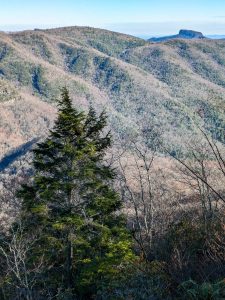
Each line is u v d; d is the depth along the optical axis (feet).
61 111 44.29
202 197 33.73
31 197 43.24
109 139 46.44
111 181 48.67
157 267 19.03
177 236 22.90
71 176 42.86
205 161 37.68
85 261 37.73
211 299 14.01
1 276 35.55
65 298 33.88
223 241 17.43
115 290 18.26
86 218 42.60
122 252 29.76
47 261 39.88
